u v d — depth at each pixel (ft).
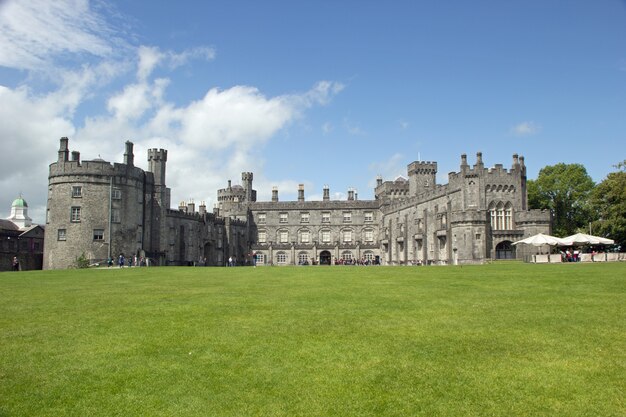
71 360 40.27
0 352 42.34
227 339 45.73
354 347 43.04
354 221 379.55
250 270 153.48
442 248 267.59
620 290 70.13
